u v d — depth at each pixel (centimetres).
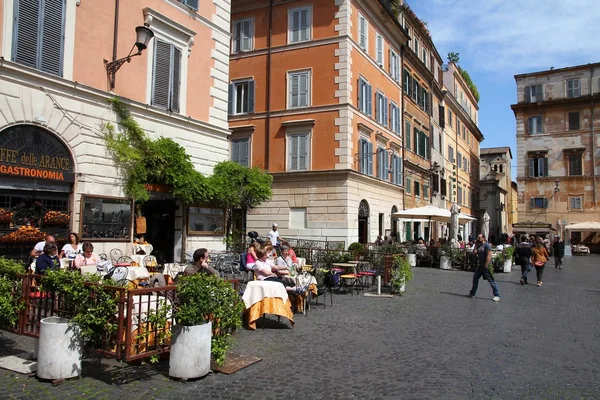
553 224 4731
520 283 1753
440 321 988
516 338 849
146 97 1412
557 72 4822
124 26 1342
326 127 2553
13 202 1066
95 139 1248
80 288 570
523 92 4972
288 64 2675
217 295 610
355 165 2591
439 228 4325
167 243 1570
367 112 2783
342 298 1293
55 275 586
